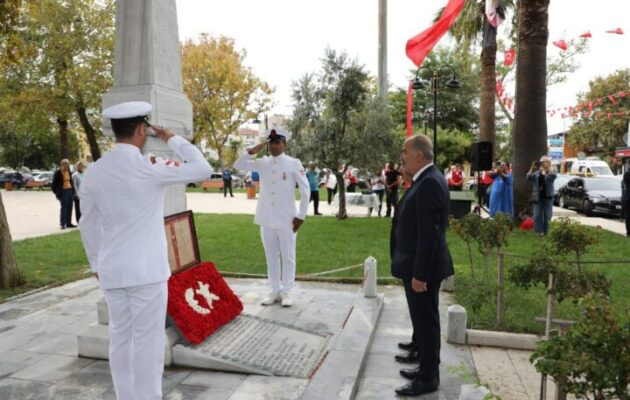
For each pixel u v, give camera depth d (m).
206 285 4.43
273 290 5.48
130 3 4.11
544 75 11.07
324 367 3.64
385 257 8.20
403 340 4.58
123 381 2.82
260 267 7.55
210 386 3.48
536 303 5.52
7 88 22.77
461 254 8.37
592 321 2.04
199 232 11.12
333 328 4.66
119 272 2.66
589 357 1.93
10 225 13.06
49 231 11.90
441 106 32.50
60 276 7.03
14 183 32.78
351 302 5.54
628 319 2.05
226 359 3.73
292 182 5.32
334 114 13.19
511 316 5.07
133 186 2.68
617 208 14.34
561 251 4.85
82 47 22.34
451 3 11.61
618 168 32.97
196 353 3.77
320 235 10.57
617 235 10.70
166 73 4.28
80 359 3.98
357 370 3.61
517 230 10.84
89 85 22.17
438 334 3.52
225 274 7.07
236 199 22.81
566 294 3.91
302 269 7.39
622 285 6.28
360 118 12.95
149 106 2.83
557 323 4.59
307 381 3.53
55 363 3.90
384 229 11.50
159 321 2.79
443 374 3.88
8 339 4.47
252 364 3.72
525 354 4.30
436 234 3.27
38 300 5.84
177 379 3.59
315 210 15.34
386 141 12.83
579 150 36.50
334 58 13.10
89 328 4.06
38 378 3.62
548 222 10.28
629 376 1.90
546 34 11.00
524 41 11.09
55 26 21.89
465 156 29.41
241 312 4.70
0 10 6.66
